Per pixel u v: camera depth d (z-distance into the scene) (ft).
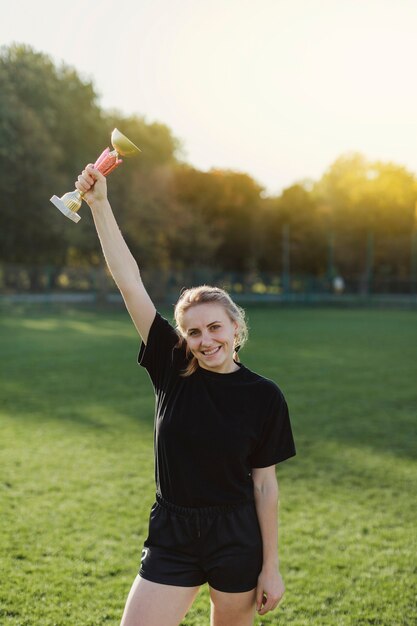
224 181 191.31
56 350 58.70
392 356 56.18
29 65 126.52
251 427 8.34
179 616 8.30
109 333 77.51
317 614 13.03
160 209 149.07
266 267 199.82
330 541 16.62
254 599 8.50
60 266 143.74
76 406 33.37
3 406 33.27
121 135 8.72
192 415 8.36
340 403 34.94
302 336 75.92
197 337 8.43
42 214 121.49
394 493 20.35
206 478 8.29
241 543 8.28
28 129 118.52
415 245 194.39
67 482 20.99
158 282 144.25
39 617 12.71
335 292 165.27
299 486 21.02
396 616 12.96
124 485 20.77
